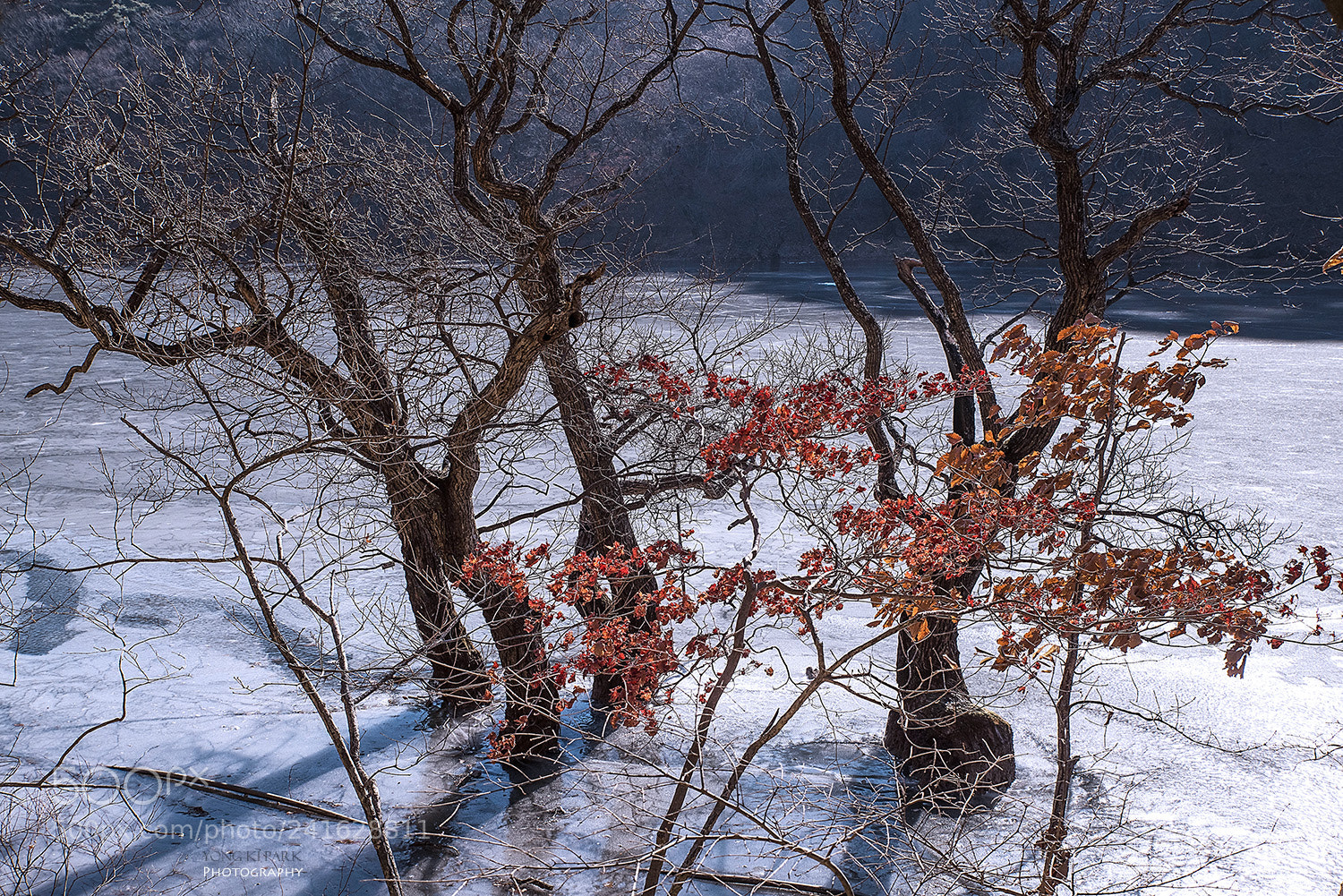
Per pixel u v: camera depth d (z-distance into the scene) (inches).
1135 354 1075.9
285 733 324.2
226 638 396.2
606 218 320.2
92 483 601.3
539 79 257.8
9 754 303.1
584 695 357.1
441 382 285.7
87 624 406.3
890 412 264.8
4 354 1080.8
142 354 205.0
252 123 259.9
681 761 302.7
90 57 224.5
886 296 1557.6
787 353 340.8
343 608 416.5
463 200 253.4
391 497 283.9
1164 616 193.3
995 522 199.2
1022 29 263.6
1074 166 260.4
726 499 557.0
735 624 181.8
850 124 306.3
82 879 238.5
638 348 302.2
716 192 2038.6
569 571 206.5
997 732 282.8
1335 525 513.0
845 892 164.9
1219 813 273.3
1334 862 248.4
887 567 199.9
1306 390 920.9
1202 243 319.0
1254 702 343.0
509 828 269.3
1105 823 268.2
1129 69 282.2
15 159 217.6
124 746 312.5
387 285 256.7
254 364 208.1
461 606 334.6
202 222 211.9
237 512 555.8
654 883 167.2
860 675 182.2
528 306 278.8
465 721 318.7
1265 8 264.4
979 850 250.2
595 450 303.4
